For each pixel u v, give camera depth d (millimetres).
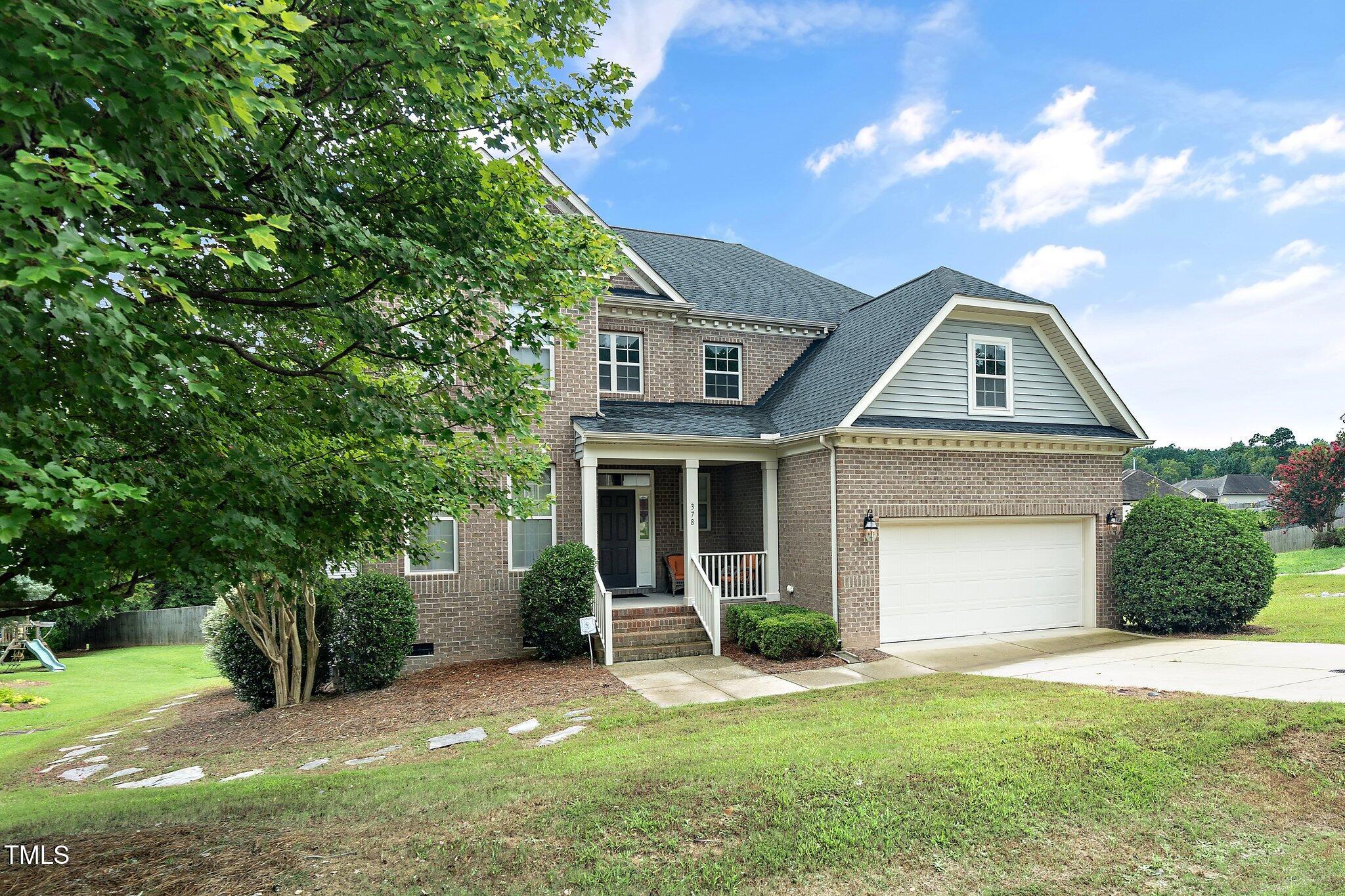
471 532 13039
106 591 4105
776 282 19422
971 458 13414
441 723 9250
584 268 6062
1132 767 5801
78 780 8508
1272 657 10203
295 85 4387
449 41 4184
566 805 5363
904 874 4457
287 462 4809
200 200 3891
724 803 5297
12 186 2506
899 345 13117
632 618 13234
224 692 14008
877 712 8109
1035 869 4539
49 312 2863
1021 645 12570
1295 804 5352
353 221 4445
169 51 2900
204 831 5391
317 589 10203
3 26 2725
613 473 15922
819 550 12938
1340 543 31719
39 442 3141
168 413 3807
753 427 14609
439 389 5469
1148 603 13297
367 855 4738
